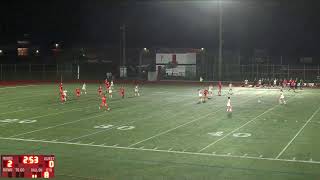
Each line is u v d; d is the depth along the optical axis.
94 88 46.28
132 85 52.12
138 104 30.69
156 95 37.97
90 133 19.23
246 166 13.55
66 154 15.22
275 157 14.72
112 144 16.89
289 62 82.62
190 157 14.74
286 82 50.59
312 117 24.39
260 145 16.69
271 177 12.34
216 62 66.31
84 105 29.94
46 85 51.41
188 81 59.41
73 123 22.06
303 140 17.69
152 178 12.30
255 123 22.19
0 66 70.38
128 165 13.71
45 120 23.08
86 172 12.90
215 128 20.62
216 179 12.18
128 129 20.30
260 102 32.31
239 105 30.30
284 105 30.41
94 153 15.36
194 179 12.20
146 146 16.52
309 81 57.06
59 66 70.50
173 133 19.27
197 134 19.02
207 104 30.88
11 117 24.17
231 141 17.45
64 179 12.19
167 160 14.33
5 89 44.62
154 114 25.45
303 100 34.19
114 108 28.30
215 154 15.16
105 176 12.50
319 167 13.42
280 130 20.09
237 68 67.75
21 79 64.75
